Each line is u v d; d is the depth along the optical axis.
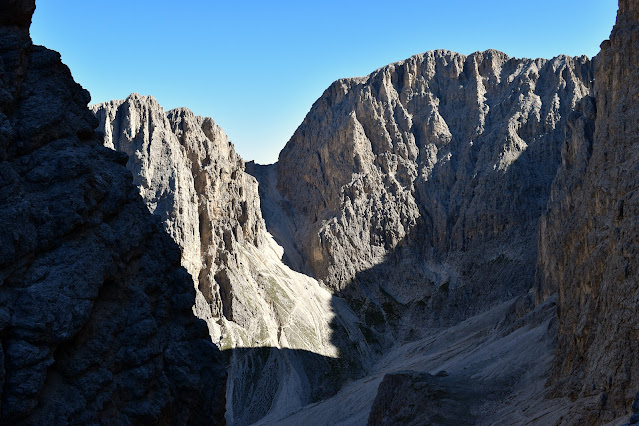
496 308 192.88
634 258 72.31
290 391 164.50
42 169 25.77
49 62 28.52
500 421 91.12
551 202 165.25
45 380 24.03
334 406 144.12
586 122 147.25
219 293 185.62
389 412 113.88
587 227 98.00
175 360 31.53
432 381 112.25
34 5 28.17
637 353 67.06
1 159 24.05
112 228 28.59
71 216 25.16
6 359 22.25
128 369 27.48
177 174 189.88
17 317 22.72
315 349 186.25
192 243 183.12
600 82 106.06
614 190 89.19
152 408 27.58
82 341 25.61
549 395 89.62
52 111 27.23
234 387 162.75
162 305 31.73
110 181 28.73
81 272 24.91
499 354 123.19
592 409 69.38
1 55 26.75
